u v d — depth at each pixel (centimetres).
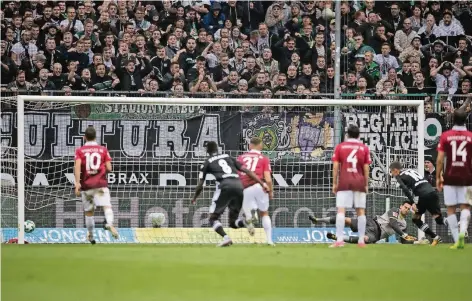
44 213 5584
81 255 3600
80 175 4566
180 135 5728
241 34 6831
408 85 6838
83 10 6775
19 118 5194
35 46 6594
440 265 3250
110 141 5684
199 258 3444
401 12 7181
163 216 5647
